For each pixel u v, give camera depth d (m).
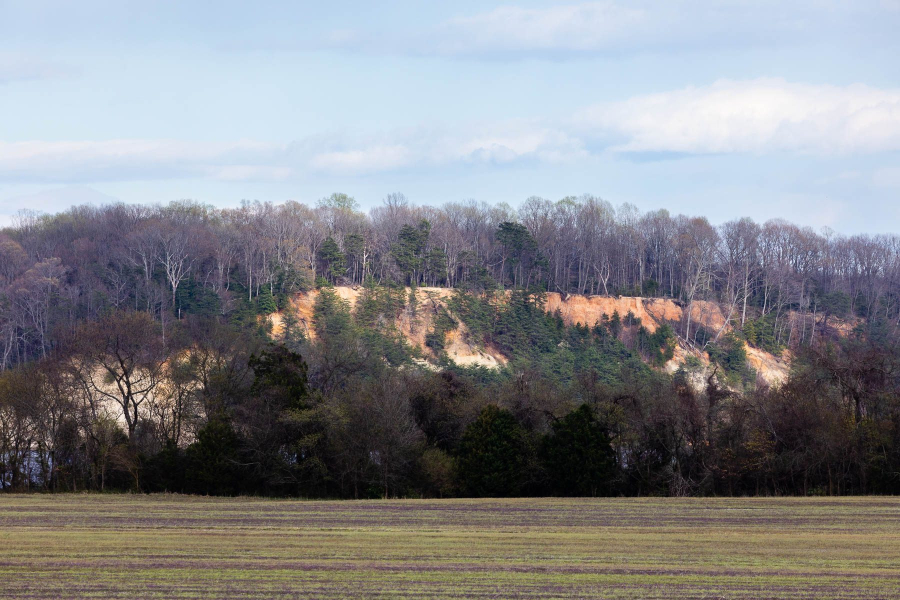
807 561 35.97
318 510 55.91
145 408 80.56
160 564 34.12
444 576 32.19
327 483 70.62
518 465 69.62
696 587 30.61
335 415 69.00
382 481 69.69
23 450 72.75
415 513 54.03
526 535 43.47
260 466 69.19
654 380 89.62
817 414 70.00
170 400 77.88
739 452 70.69
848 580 31.94
